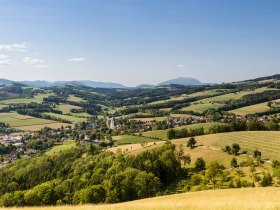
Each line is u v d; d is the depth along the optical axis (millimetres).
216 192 72312
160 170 133375
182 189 117250
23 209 42625
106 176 132500
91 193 108062
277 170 103562
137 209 36938
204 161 140750
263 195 56000
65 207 42094
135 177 115750
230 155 150375
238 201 44719
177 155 149375
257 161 132125
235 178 109750
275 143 159250
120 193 111125
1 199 113688
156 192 113188
